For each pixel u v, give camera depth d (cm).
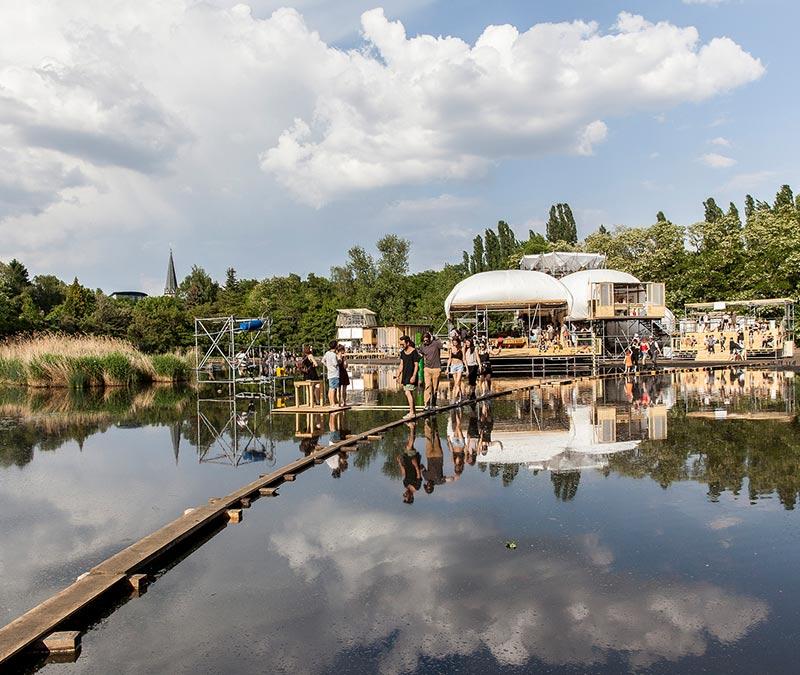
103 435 1449
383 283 7138
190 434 1445
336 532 657
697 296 5122
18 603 502
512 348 3481
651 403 1844
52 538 665
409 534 641
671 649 400
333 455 1109
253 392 2838
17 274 8506
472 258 8606
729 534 615
